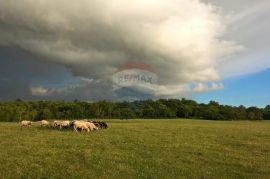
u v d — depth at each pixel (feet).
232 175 77.05
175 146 112.57
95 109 516.32
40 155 93.71
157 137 135.95
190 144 118.01
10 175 71.67
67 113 501.15
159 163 86.63
